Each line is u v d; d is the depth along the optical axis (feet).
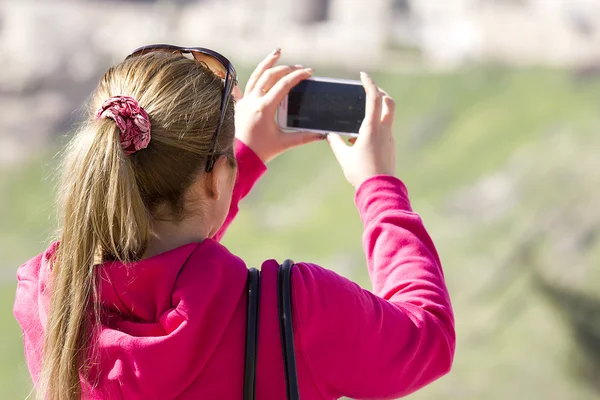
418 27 160.35
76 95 170.81
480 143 119.24
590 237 81.05
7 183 151.64
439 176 115.75
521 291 75.97
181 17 177.78
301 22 169.17
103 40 175.83
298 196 133.59
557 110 120.78
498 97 132.26
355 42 160.56
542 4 147.74
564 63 137.80
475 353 70.49
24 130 165.17
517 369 65.62
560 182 92.63
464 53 148.56
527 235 85.92
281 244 120.67
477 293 80.64
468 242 91.97
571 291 74.23
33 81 170.81
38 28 175.52
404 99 142.61
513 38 147.23
